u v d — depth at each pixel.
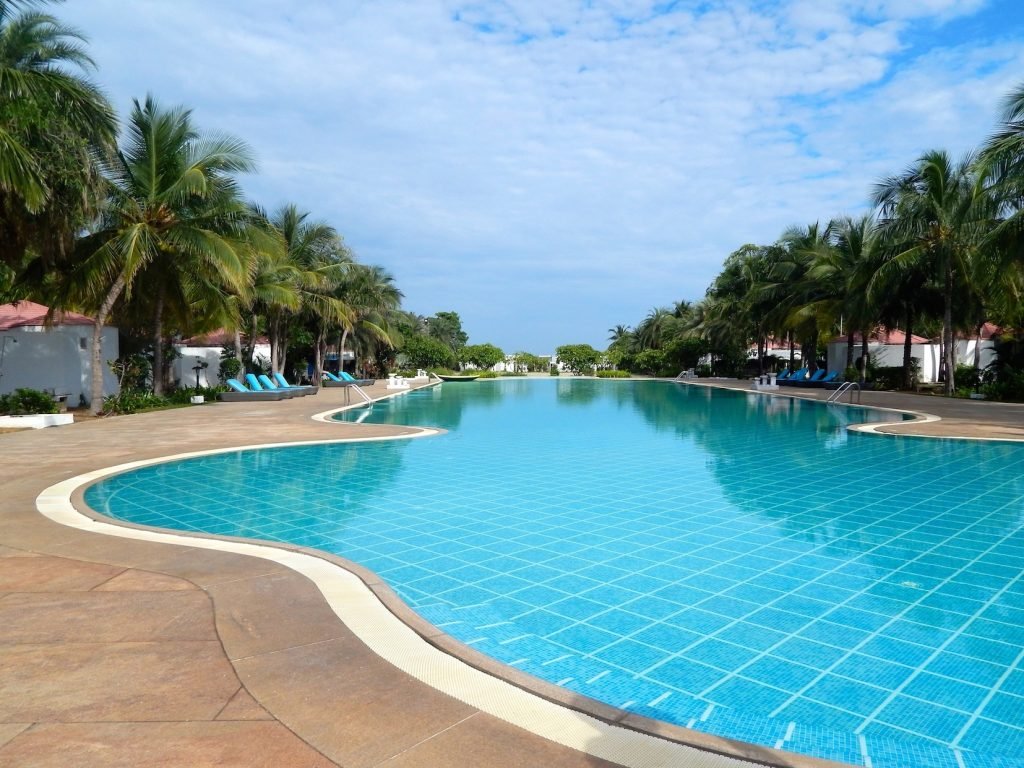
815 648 4.54
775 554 6.69
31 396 17.62
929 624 4.96
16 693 3.27
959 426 16.94
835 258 33.47
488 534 7.43
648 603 5.36
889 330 34.75
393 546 6.95
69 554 5.75
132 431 15.69
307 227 32.56
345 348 49.00
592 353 68.38
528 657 4.39
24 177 12.96
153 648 3.82
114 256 19.02
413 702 3.25
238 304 27.14
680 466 12.04
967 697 3.88
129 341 28.00
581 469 11.70
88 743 2.83
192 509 8.59
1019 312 26.42
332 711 3.14
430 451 13.79
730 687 3.99
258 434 15.16
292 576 5.20
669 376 58.72
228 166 20.78
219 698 3.25
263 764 2.70
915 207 26.83
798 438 16.06
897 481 10.57
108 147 16.20
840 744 3.37
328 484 10.26
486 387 43.34
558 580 5.90
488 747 2.86
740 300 44.91
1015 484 10.31
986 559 6.54
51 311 19.61
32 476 9.74
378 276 45.56
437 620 5.00
